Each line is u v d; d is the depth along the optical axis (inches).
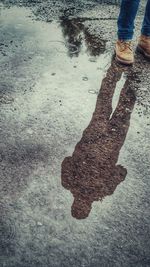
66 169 78.5
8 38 125.4
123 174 79.1
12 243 63.4
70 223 67.6
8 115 91.7
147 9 113.0
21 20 138.1
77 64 114.3
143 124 93.7
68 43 125.6
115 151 84.6
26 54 117.0
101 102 99.2
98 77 109.2
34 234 65.2
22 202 70.6
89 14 147.3
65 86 103.8
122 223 68.9
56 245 63.8
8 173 76.3
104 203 72.2
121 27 112.1
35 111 93.9
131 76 111.7
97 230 67.0
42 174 76.8
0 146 82.7
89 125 91.2
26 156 80.7
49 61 114.4
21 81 104.2
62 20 140.9
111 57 120.0
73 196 72.8
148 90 106.4
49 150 82.9
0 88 100.7
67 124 90.7
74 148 84.1
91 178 77.1
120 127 91.6
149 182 78.4
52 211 69.5
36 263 61.0
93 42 127.8
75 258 62.2
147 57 121.1
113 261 62.6
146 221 70.0
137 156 84.3
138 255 64.1
